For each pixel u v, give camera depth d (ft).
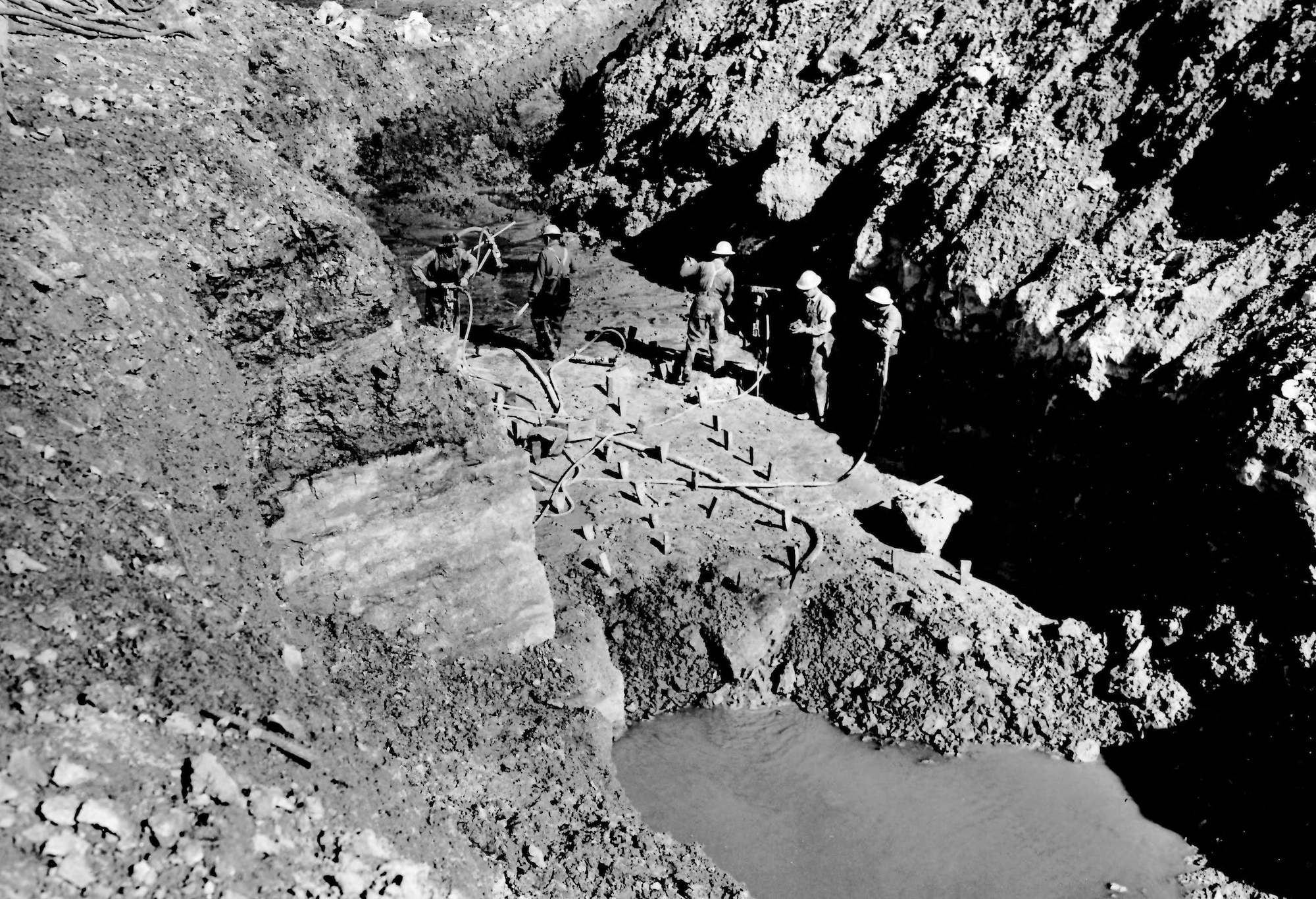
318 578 17.26
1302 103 27.17
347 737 14.02
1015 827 20.31
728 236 45.62
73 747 9.93
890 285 34.65
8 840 8.79
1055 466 27.76
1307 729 19.36
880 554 26.89
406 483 17.52
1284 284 24.68
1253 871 18.85
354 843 11.82
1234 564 21.79
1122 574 24.76
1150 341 25.49
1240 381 22.90
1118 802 20.89
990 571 26.61
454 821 14.76
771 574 25.54
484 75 66.44
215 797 10.64
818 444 32.60
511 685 19.66
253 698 12.60
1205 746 20.90
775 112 47.42
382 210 55.67
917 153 36.35
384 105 59.93
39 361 13.53
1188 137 29.50
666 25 60.49
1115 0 35.55
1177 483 23.77
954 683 23.20
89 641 11.25
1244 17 30.09
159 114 18.20
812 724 23.30
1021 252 30.35
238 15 52.54
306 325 17.13
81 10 30.35
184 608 12.96
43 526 11.88
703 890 16.71
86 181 16.07
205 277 16.57
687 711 23.57
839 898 18.60
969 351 31.19
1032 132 33.32
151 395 14.85
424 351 18.51
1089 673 23.21
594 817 17.51
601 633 22.49
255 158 18.57
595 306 44.32
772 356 38.04
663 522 27.71
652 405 34.55
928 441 31.78
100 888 9.02
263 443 16.62
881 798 21.07
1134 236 29.14
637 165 54.24
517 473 18.65
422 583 18.51
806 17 51.85
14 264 14.07
